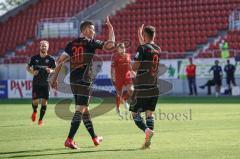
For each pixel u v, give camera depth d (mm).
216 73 82312
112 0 107938
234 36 92375
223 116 46906
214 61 85000
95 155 25250
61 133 35688
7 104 71688
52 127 39875
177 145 28406
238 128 36906
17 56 102625
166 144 28922
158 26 100812
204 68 85500
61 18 106250
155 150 26641
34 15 113375
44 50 43375
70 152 26453
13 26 112000
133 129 37344
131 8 105812
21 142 30844
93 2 112688
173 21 100562
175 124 40219
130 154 25406
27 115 52469
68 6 113000
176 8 102312
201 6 100750
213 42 94250
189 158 23859
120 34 101875
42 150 27328
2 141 31375
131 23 103562
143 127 27688
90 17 106500
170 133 34188
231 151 25828
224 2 100062
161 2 104500
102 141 30797
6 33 110938
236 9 97562
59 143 30266
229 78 83750
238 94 83812
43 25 105375
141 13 104500
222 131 35062
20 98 88750
